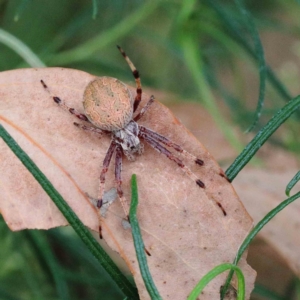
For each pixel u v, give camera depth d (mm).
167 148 158
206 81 202
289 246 173
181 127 159
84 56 202
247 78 259
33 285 195
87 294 202
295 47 267
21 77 157
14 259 201
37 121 156
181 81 229
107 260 149
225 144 207
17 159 153
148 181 157
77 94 159
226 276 152
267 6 244
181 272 152
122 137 160
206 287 152
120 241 153
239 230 154
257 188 181
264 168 187
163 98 213
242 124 208
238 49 198
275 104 214
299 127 206
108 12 224
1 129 147
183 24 193
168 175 157
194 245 153
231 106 208
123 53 164
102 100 161
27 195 153
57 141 156
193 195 155
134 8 220
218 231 154
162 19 232
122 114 161
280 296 187
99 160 158
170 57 232
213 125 209
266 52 279
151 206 155
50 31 223
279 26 214
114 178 157
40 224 152
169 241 153
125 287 151
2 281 199
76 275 193
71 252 198
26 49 185
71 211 148
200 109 211
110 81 164
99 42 202
